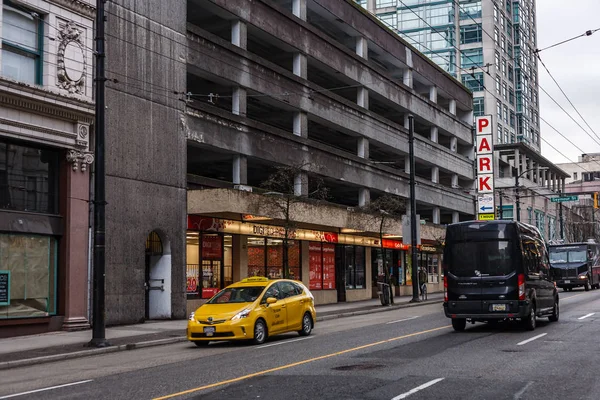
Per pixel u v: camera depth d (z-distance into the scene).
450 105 58.53
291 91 35.66
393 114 50.50
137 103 25.30
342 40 45.03
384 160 51.12
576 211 105.44
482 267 19.17
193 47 28.72
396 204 37.56
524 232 19.98
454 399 9.23
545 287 21.12
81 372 13.37
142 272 25.03
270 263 33.09
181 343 19.22
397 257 47.53
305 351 15.16
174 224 26.73
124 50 24.88
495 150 80.31
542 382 10.50
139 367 13.68
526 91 100.75
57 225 22.25
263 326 17.80
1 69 20.50
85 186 23.12
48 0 21.92
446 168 55.38
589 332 18.19
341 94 45.59
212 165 35.94
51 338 19.94
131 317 24.36
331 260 38.50
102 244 17.94
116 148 24.19
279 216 29.81
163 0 26.98
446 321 23.27
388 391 9.85
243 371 12.23
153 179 25.83
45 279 21.88
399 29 88.56
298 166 30.98
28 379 12.78
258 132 32.84
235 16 32.03
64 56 22.31
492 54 85.75
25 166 21.59
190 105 28.27
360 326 22.20
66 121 22.50
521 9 100.56
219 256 29.77
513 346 15.27
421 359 13.24
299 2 37.81
